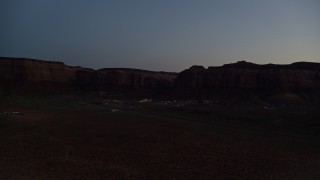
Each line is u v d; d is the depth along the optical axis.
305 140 48.00
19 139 44.19
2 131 50.09
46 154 36.31
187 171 31.22
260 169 32.28
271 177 29.70
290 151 40.44
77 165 32.31
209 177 29.53
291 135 52.25
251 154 38.44
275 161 35.44
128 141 44.66
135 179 28.56
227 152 39.25
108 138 46.47
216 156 37.22
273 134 53.00
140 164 33.31
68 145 41.31
